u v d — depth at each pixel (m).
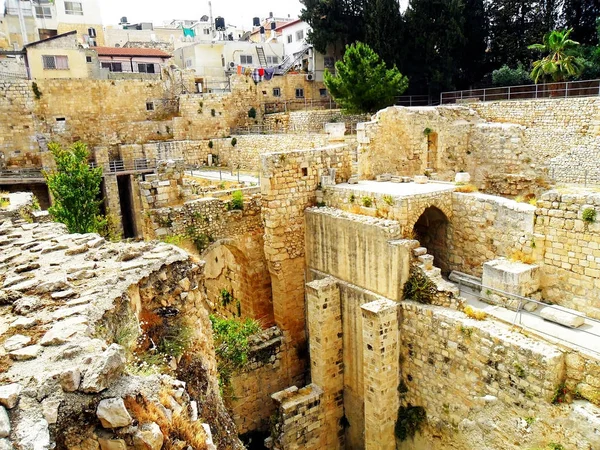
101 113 49.44
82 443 5.02
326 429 18.91
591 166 28.66
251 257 24.23
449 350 14.78
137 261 9.54
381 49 46.34
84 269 9.06
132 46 78.06
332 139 32.94
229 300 27.42
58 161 23.81
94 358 5.59
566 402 11.95
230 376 17.70
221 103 52.34
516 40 49.16
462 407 14.62
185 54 71.38
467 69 50.75
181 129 50.75
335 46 56.53
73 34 53.88
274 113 53.06
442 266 19.64
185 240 22.17
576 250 14.48
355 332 18.22
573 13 47.03
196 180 35.78
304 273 21.44
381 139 24.92
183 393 6.45
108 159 44.41
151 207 22.80
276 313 21.81
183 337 8.98
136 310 8.41
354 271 18.06
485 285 15.97
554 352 12.13
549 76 39.34
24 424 4.65
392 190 19.00
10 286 8.37
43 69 52.84
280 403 17.97
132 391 5.45
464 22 46.62
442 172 27.59
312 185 21.19
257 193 24.98
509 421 13.14
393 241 16.22
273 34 74.88
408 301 16.22
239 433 20.00
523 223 15.96
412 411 16.39
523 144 25.59
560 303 15.12
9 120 44.81
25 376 5.32
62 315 6.96
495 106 34.00
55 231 12.91
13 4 67.06
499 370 13.25
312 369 19.17
